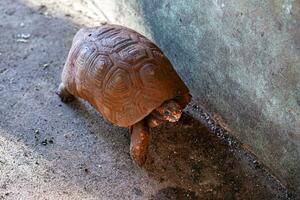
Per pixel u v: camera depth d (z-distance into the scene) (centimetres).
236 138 157
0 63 173
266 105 142
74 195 145
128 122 146
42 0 192
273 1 129
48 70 172
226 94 153
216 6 143
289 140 140
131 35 153
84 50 151
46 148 154
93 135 158
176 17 157
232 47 144
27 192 145
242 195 146
